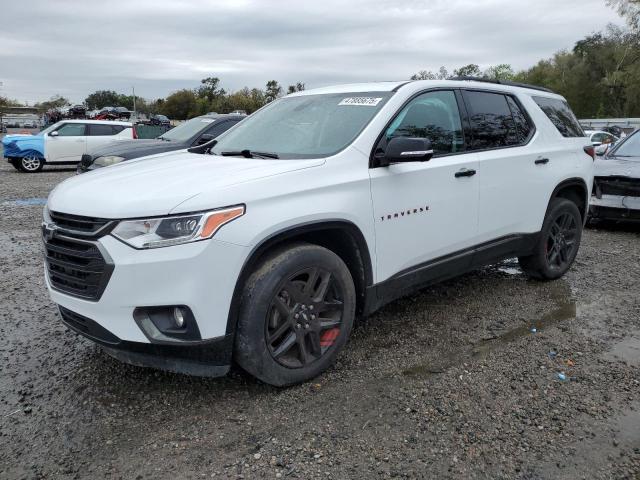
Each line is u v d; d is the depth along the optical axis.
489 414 2.98
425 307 4.65
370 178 3.48
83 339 4.02
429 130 4.00
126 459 2.62
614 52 59.84
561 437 2.77
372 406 3.06
